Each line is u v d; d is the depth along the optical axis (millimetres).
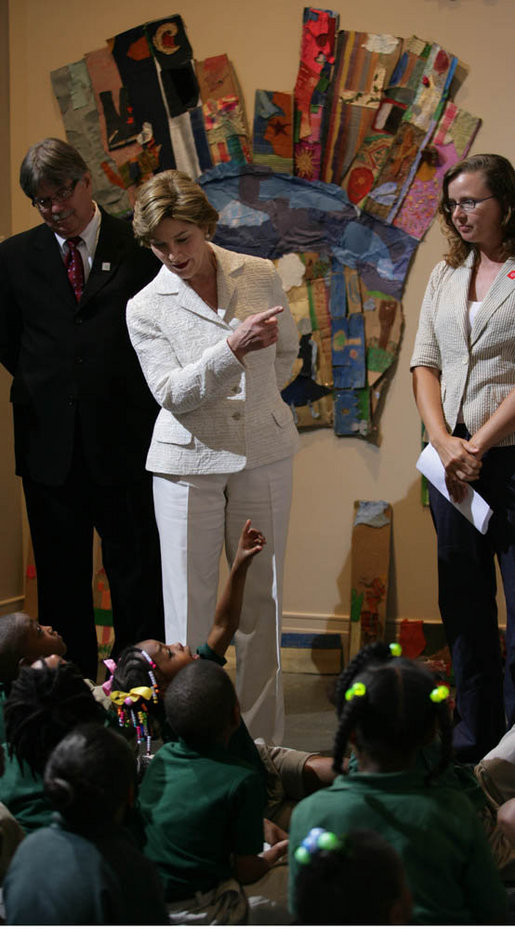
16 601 4055
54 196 2900
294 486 3896
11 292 3158
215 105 3768
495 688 2875
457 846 1599
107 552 3279
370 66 3662
